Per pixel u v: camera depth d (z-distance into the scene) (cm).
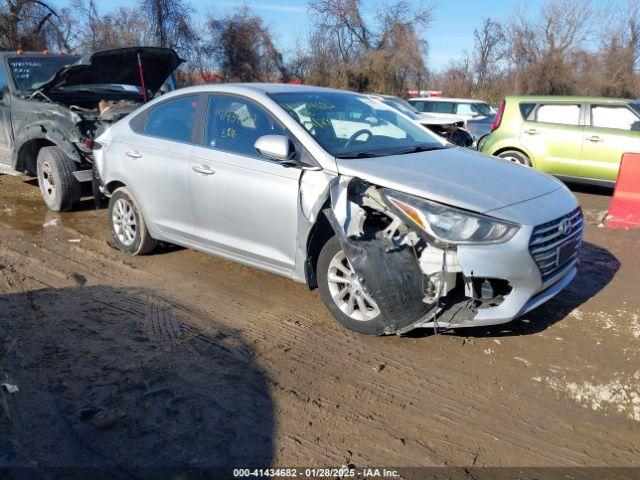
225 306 454
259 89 470
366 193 387
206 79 2786
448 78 3550
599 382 356
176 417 312
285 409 323
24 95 786
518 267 354
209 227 481
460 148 493
